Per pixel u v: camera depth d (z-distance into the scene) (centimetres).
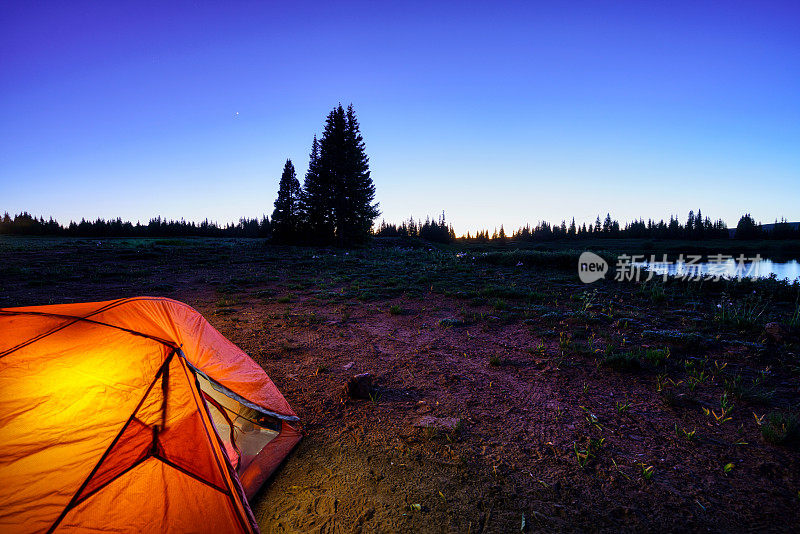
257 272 1714
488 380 500
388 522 252
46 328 254
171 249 2750
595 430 371
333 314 900
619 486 288
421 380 502
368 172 3909
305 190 3841
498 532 244
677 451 334
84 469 206
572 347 608
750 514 257
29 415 210
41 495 195
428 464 316
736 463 315
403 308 959
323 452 334
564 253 1820
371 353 616
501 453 332
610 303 922
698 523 249
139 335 264
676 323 753
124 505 204
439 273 1591
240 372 359
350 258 2308
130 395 233
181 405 241
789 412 396
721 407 413
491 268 1733
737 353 564
